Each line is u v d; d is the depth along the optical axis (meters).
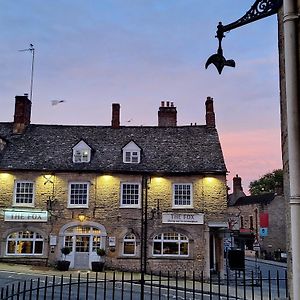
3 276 21.03
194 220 26.59
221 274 26.27
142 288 8.09
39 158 28.53
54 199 27.30
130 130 31.41
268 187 69.06
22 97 31.27
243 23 4.66
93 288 18.20
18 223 26.92
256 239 48.09
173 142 30.06
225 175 27.11
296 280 3.76
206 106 31.45
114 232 26.94
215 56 4.85
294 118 3.93
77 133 31.11
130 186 27.69
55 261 26.53
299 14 4.09
